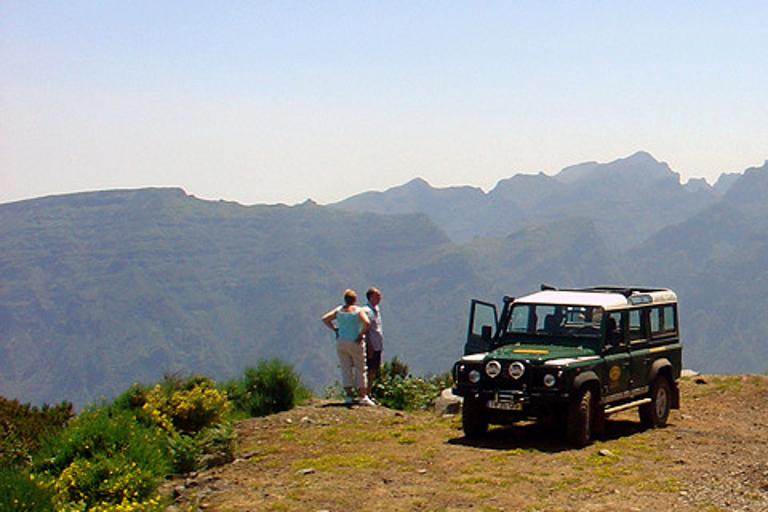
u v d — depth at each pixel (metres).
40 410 11.78
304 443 11.75
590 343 12.20
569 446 11.51
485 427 12.12
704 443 11.84
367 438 12.13
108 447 9.45
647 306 13.33
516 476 9.68
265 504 8.59
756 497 8.77
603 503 8.52
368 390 15.79
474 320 12.88
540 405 11.55
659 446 11.59
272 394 15.33
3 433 10.13
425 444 11.70
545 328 12.58
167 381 14.09
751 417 14.22
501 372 11.62
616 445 11.62
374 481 9.49
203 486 9.49
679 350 14.14
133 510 8.24
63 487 8.51
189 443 10.52
